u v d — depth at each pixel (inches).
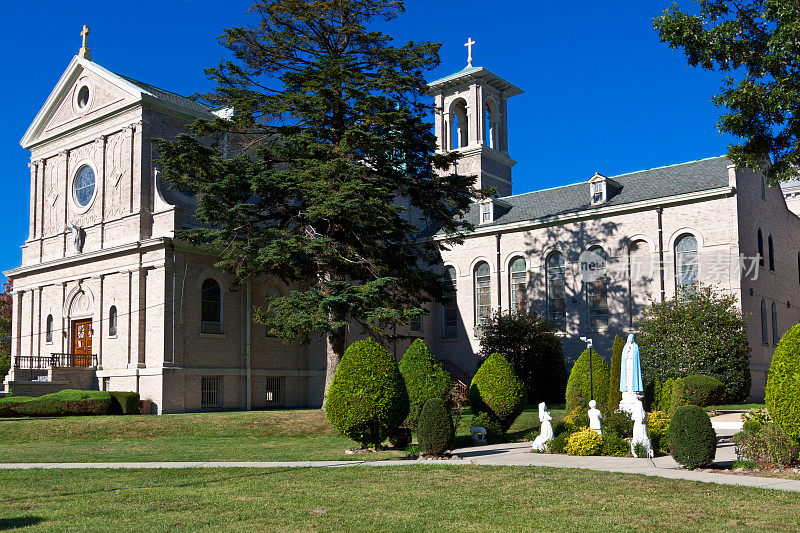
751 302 1471.5
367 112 1204.5
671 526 402.6
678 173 1599.4
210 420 1155.9
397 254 1301.7
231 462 735.1
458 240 1368.1
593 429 792.3
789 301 1708.9
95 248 1571.1
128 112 1535.4
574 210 1664.6
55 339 1633.9
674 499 477.4
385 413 764.0
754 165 828.6
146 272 1466.5
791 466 606.5
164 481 597.9
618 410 845.2
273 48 1259.8
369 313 1115.3
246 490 537.0
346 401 766.5
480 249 1814.7
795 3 682.2
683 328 1289.4
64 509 471.5
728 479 561.0
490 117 2228.1
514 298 1758.1
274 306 1179.9
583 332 1628.9
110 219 1551.4
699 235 1480.1
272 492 525.0
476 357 1787.6
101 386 1486.2
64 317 1619.1
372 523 416.2
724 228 1449.3
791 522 409.4
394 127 1205.1
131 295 1475.1
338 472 625.6
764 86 743.1
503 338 1583.4
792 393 595.2
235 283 1298.0
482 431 890.7
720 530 392.2
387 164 1235.2
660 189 1571.1
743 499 474.0
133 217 1489.9
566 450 774.5
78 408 1298.0
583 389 1055.6
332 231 1240.8
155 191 1489.9
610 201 1626.5
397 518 428.8
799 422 590.9
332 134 1250.6
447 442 737.0
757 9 751.1
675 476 577.3
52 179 1723.7
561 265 1690.5
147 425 1119.0
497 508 456.8
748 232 1499.8
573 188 1786.4
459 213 1323.8
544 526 405.7
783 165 778.8
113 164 1568.7
